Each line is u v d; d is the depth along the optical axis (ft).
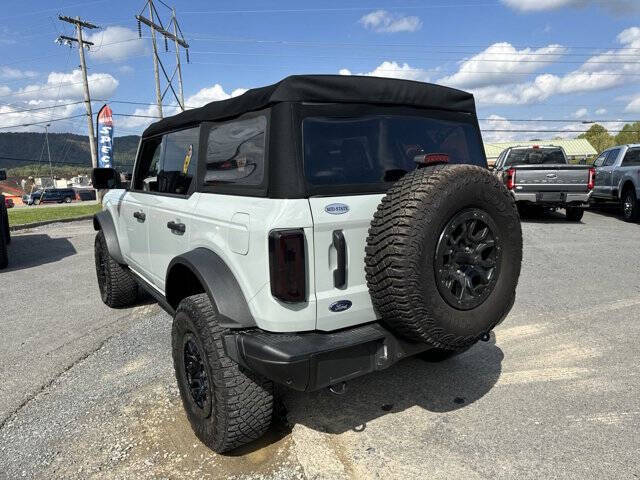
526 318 15.89
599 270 22.03
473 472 8.30
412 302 7.53
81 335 15.07
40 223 44.11
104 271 17.80
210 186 9.90
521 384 11.43
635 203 37.42
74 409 10.62
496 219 8.34
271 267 7.57
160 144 13.03
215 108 9.91
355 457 8.80
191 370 9.31
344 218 8.00
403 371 12.26
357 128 8.75
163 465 8.68
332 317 8.04
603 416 9.95
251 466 8.63
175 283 10.32
